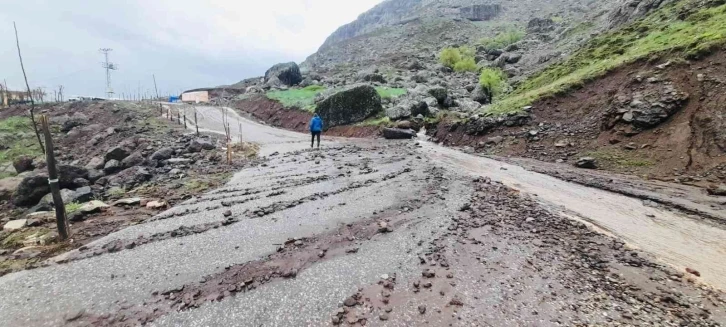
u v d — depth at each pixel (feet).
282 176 61.36
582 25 227.81
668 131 64.08
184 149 93.71
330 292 26.73
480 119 95.96
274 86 247.09
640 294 26.68
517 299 25.95
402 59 338.95
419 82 205.36
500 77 167.32
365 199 48.49
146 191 52.26
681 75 70.38
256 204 46.01
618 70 85.81
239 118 180.24
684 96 66.28
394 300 25.80
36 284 27.17
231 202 46.65
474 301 25.70
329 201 47.62
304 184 55.93
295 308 24.82
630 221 41.37
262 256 32.14
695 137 59.98
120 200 46.06
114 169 85.97
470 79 206.69
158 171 75.05
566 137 78.84
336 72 328.08
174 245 33.86
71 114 171.83
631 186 53.57
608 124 73.67
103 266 29.86
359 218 41.47
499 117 93.04
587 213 43.93
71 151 126.11
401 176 61.31
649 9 143.13
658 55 79.36
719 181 51.39
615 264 31.22
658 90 70.59
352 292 26.76
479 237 36.40
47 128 33.12
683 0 115.65
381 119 130.41
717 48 70.13
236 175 62.13
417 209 44.52
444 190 52.80
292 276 28.81
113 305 25.03
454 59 255.70
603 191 53.26
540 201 48.37
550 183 57.77
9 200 63.57
